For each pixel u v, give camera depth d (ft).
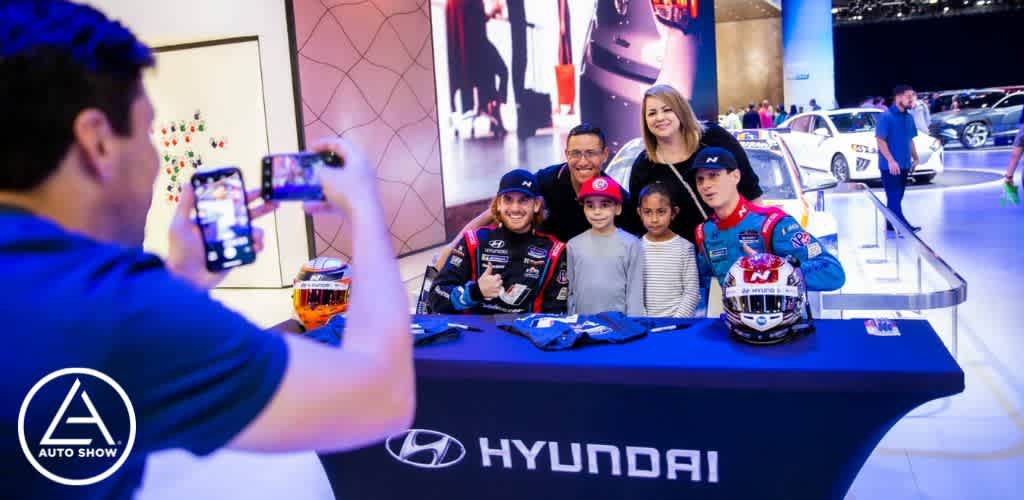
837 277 8.52
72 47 2.05
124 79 2.17
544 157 40.47
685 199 11.02
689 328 7.47
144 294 2.04
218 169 3.02
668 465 6.85
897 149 26.89
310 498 9.63
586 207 9.86
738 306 6.74
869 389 6.01
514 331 7.49
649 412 6.72
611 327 7.37
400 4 30.17
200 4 23.97
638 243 9.95
